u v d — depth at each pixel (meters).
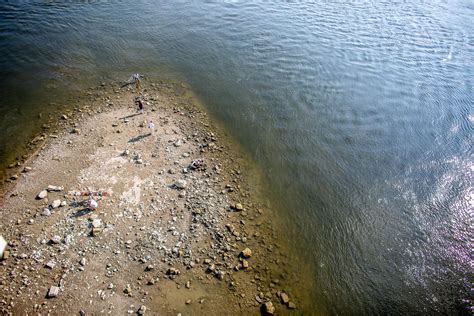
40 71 30.84
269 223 19.41
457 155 24.56
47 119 25.70
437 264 18.19
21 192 19.70
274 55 34.88
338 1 47.81
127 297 15.38
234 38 37.69
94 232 17.62
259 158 23.66
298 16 42.94
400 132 26.42
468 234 19.66
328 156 24.20
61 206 18.95
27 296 15.11
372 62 34.31
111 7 44.00
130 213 18.88
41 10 41.38
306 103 28.81
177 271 16.41
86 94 28.67
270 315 15.25
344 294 16.69
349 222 20.02
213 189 20.83
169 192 20.25
